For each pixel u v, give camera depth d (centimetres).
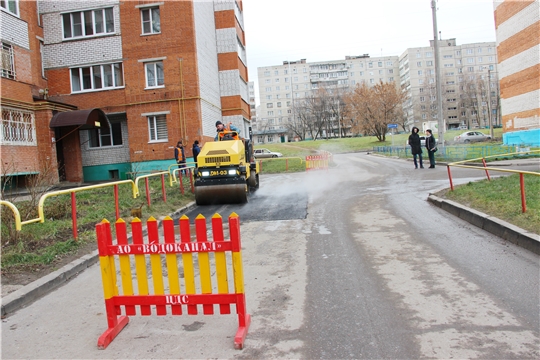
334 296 486
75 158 2255
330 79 12162
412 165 2350
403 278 533
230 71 2853
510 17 3156
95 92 2309
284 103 12250
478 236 716
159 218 1055
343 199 1234
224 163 1226
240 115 2862
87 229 874
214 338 402
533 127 2948
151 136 2302
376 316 427
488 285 493
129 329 436
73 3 2303
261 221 968
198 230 409
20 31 1928
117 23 2291
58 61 2325
